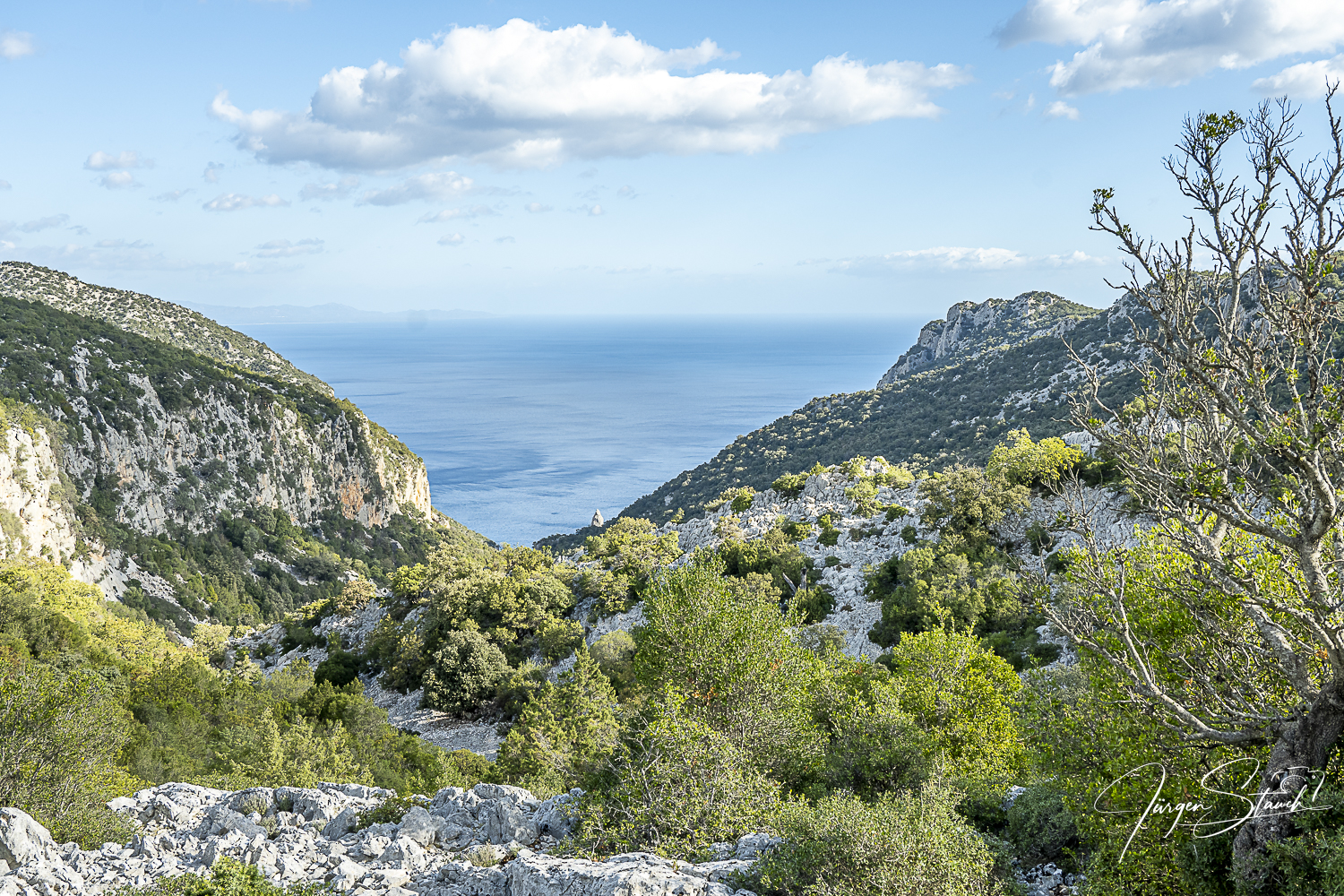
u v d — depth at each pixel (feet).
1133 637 41.70
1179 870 37.24
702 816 52.44
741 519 302.86
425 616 265.13
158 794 64.23
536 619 251.80
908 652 85.87
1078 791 44.65
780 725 72.13
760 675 77.61
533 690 201.67
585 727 134.92
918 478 313.12
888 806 42.83
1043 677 69.05
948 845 39.19
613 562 294.25
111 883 45.70
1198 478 34.19
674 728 56.85
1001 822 55.16
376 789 66.80
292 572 501.56
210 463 501.97
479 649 222.69
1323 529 31.68
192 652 290.35
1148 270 34.53
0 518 355.15
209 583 450.71
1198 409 35.17
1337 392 31.22
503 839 54.39
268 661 308.81
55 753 54.95
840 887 37.06
